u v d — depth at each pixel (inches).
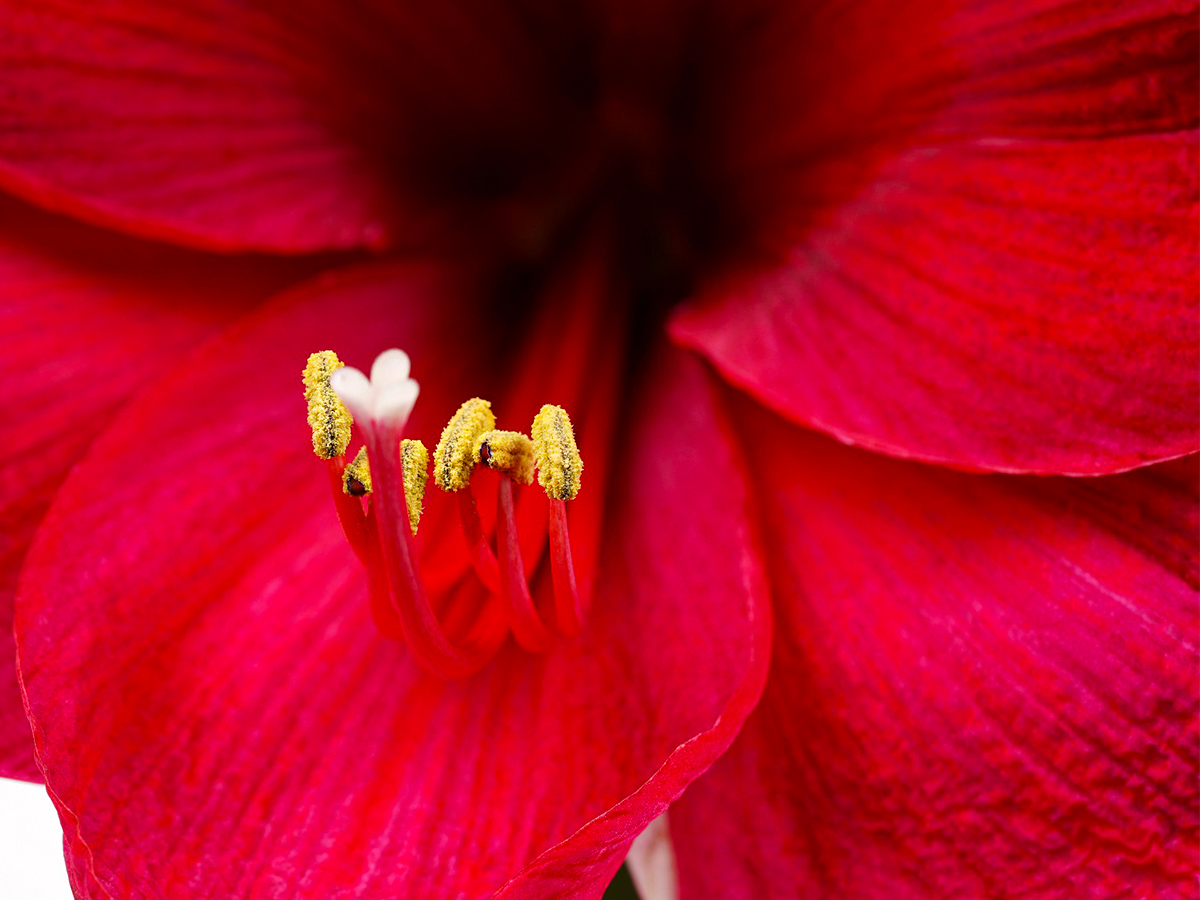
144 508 9.3
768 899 9.1
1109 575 8.9
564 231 11.0
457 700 9.0
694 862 9.2
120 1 9.5
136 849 8.6
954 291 8.9
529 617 8.5
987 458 8.7
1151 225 8.6
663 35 10.3
